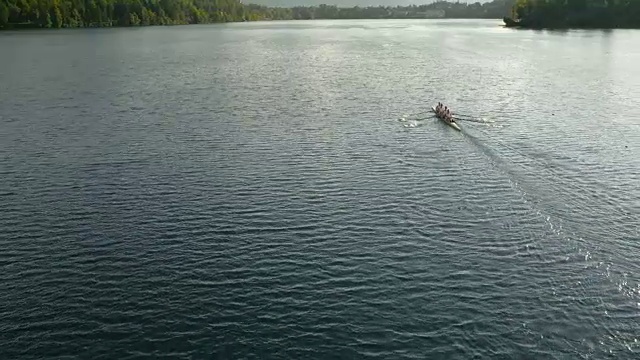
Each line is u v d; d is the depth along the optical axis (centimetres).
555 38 19425
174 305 3316
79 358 2933
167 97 8800
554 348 2972
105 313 3256
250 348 2991
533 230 4122
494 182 5006
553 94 8850
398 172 5291
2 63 12838
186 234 4109
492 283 3494
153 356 2948
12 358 2928
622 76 10419
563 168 5341
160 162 5584
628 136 6356
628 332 3073
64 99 8581
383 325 3145
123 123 7094
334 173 5278
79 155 5803
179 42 19575
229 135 6531
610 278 3522
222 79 10694
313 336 3067
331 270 3644
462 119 7256
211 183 5041
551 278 3538
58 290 3459
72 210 4500
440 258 3775
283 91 9375
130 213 4444
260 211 4469
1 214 4428
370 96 8900
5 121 7188
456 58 14075
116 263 3741
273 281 3528
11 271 3647
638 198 4644
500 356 2927
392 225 4228
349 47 18025
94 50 16000
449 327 3127
